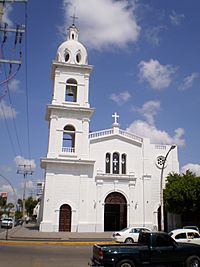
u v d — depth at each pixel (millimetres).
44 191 40625
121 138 45250
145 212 43000
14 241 29344
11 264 16203
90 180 42531
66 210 40656
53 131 42531
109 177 43094
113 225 42812
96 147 44094
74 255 20484
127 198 43125
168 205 41719
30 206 107500
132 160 44906
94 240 31688
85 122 43844
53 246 26656
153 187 44531
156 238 15242
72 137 44250
